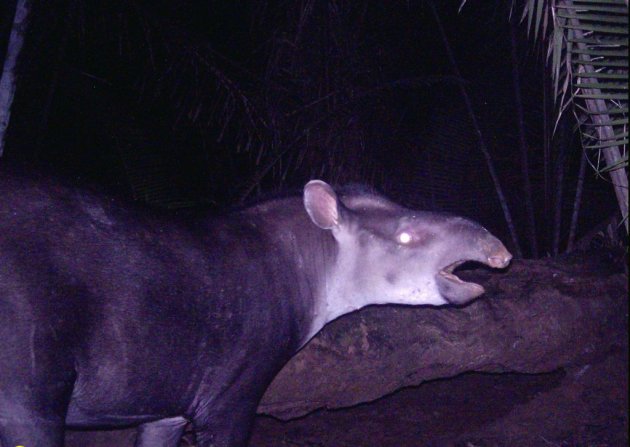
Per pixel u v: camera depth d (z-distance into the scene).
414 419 4.16
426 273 3.39
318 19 4.55
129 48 4.41
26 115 4.17
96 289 3.01
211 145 4.72
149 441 3.39
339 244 3.43
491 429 4.07
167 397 3.18
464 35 5.18
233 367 3.26
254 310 3.27
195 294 3.16
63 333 2.96
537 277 3.92
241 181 4.68
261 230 3.37
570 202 5.01
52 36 4.22
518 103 4.98
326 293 3.44
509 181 5.10
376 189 3.52
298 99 4.54
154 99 4.55
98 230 3.04
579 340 3.91
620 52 3.07
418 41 5.06
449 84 5.06
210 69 4.25
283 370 3.58
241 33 4.79
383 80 4.79
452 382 4.39
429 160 4.99
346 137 4.60
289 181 4.59
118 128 4.33
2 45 4.01
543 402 4.08
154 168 4.40
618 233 4.52
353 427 4.12
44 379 2.93
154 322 3.09
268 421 4.16
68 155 4.57
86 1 4.24
